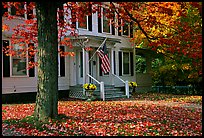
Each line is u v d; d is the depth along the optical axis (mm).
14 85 15195
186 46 11695
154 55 24391
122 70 22328
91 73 19484
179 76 22656
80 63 18875
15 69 15297
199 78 20547
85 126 8492
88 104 14328
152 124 8914
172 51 11961
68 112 11297
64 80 18031
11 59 15062
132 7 11922
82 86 17594
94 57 19750
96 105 13938
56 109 9164
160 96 20469
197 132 7980
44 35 8922
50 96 8961
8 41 14906
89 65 19359
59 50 14938
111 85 19578
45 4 8805
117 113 11297
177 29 13516
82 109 12336
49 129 8016
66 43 14531
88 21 19297
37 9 8984
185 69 20406
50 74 8961
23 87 15680
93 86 16844
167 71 22484
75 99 17469
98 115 10680
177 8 12398
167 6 12008
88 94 17031
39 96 9000
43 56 8953
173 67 20547
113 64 20406
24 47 15547
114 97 18234
